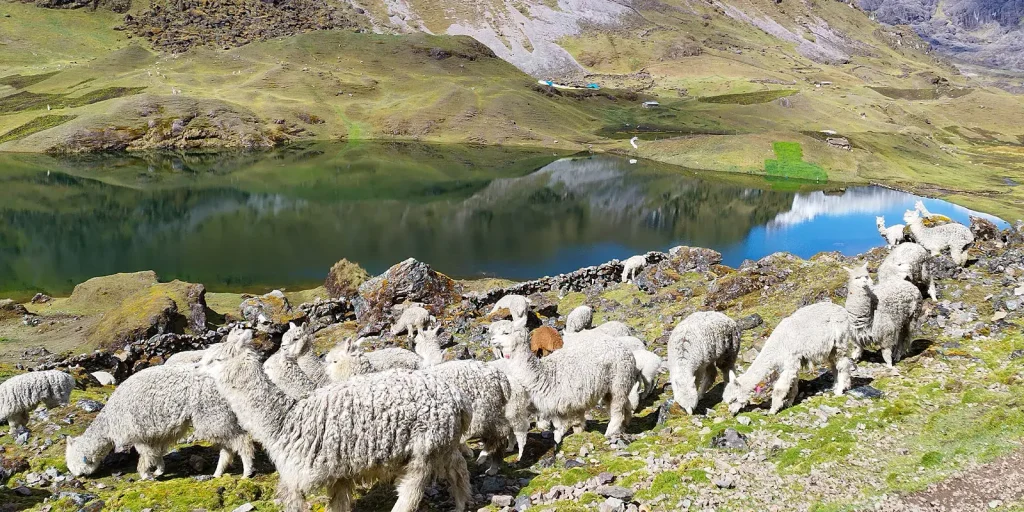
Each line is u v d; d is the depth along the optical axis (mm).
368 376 8430
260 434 8016
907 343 13102
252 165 101188
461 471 8734
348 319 25391
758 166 107500
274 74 166875
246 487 9508
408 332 21906
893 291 12516
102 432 10297
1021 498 7590
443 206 69562
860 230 59719
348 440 7828
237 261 44812
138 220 59156
